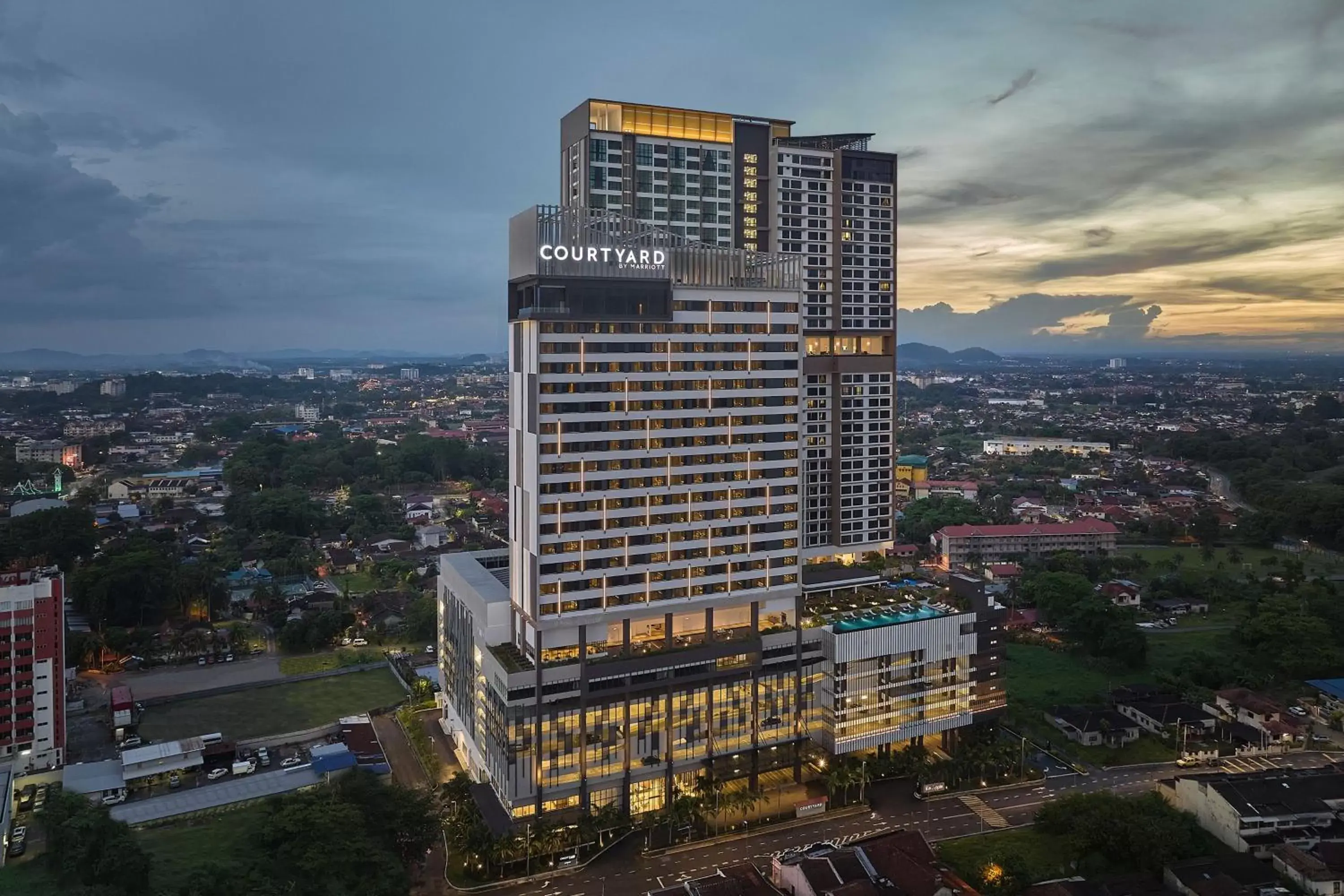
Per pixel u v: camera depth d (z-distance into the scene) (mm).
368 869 149375
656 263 185250
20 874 151250
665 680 183625
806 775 199625
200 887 139250
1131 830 159875
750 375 193750
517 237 184250
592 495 179375
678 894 146500
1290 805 170875
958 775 193750
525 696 172500
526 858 165875
